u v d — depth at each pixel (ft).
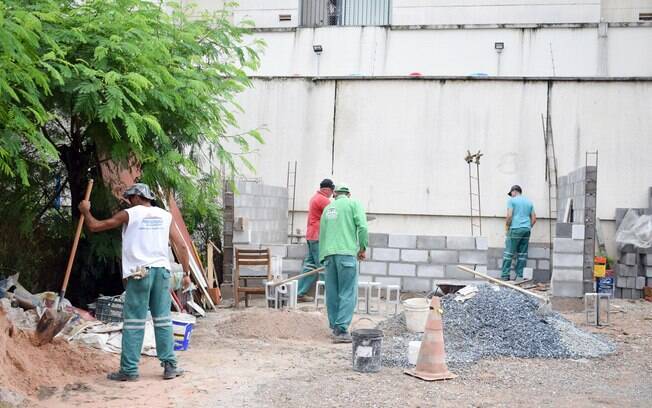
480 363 23.11
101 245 30.50
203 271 35.42
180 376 20.63
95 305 28.22
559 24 56.08
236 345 25.71
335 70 58.59
